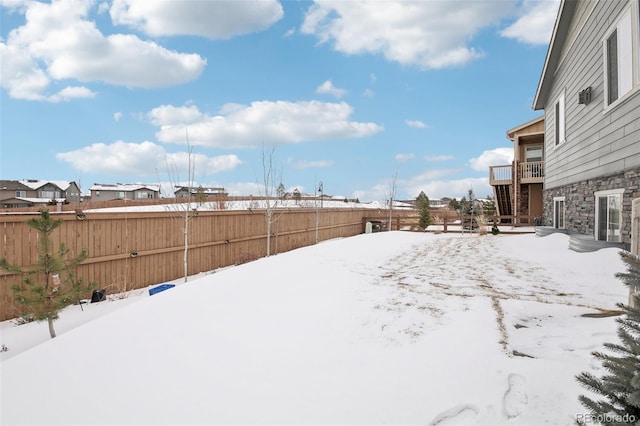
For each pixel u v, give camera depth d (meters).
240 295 4.82
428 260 7.61
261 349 3.17
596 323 3.46
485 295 4.62
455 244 10.48
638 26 5.58
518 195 17.27
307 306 4.30
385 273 6.24
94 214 7.77
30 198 42.72
